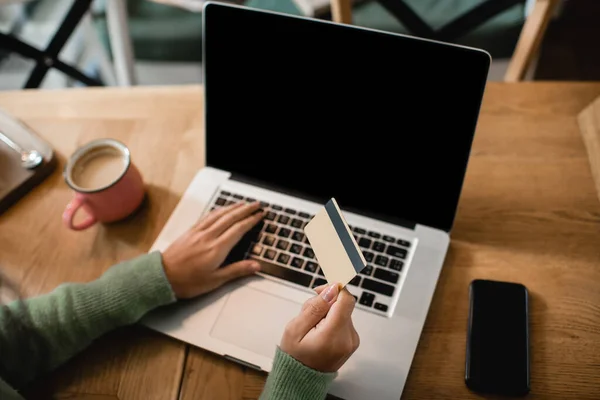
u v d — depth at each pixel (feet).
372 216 2.48
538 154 2.69
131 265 2.32
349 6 3.54
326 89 2.32
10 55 6.50
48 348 2.19
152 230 2.61
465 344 2.20
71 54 6.36
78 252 2.56
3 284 2.45
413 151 2.31
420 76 2.15
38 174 2.77
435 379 2.13
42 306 2.21
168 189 2.74
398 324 2.20
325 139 2.44
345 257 1.74
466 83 2.10
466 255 2.42
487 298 2.26
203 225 2.45
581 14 6.35
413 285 2.28
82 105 3.09
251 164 2.64
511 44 4.59
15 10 6.47
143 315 2.29
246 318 2.27
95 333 2.22
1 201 2.69
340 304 1.89
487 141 2.75
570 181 2.59
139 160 2.85
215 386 2.16
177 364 2.22
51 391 2.18
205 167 2.74
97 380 2.20
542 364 2.13
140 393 2.16
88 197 2.41
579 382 2.09
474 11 4.10
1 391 1.97
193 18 5.00
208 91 2.52
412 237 2.41
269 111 2.47
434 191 2.37
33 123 3.02
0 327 2.17
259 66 2.37
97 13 4.95
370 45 2.17
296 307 2.28
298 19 2.23
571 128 2.75
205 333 2.24
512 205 2.55
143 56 5.34
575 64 6.01
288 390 1.96
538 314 2.24
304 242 2.43
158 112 3.03
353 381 2.10
